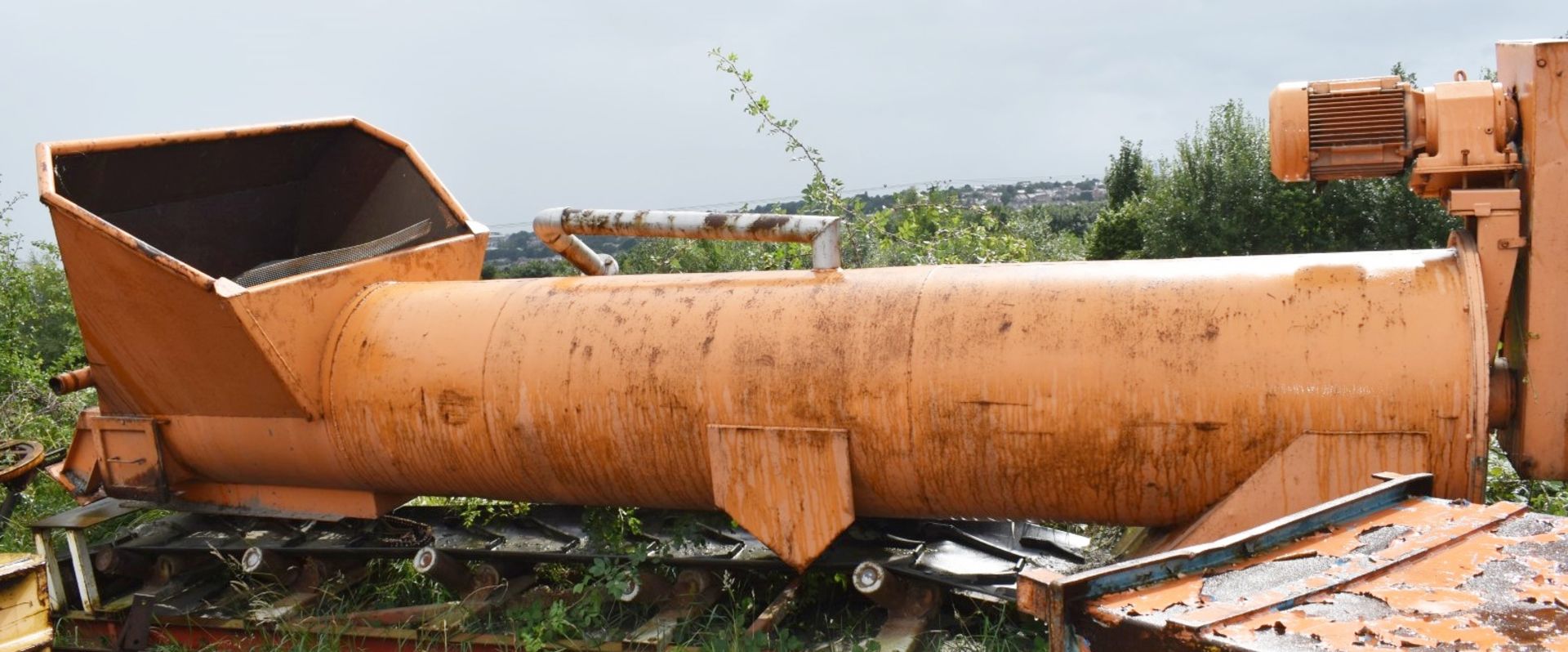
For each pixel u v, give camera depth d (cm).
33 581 400
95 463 559
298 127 587
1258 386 359
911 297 408
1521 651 217
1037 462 385
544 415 446
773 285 436
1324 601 245
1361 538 281
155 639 543
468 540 555
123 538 601
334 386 484
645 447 436
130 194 541
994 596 446
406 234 563
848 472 405
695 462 432
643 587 488
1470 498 351
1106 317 378
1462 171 362
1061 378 377
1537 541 270
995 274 408
